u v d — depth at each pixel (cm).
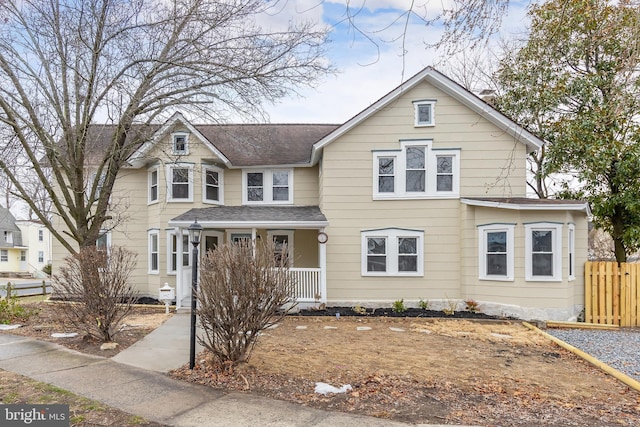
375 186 1325
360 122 1327
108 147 1233
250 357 688
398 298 1304
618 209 1407
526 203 1141
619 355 795
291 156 1562
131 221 1545
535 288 1150
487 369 663
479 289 1240
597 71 1267
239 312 589
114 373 603
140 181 1561
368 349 778
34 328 918
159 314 1180
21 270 4309
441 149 1310
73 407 472
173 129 1306
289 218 1301
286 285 631
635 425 451
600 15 1013
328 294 1316
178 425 430
